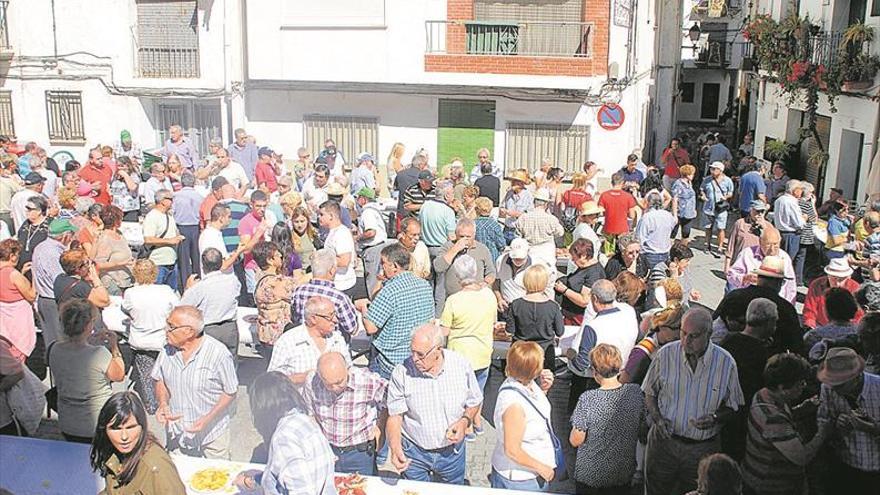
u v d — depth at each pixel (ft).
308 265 33.58
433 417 18.39
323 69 58.59
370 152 60.80
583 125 58.18
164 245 35.12
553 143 58.80
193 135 64.13
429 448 18.60
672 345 19.03
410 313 22.53
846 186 57.36
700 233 58.95
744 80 98.89
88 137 63.67
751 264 31.27
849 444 18.49
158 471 15.06
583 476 18.63
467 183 46.29
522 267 28.55
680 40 109.70
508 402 17.54
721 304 24.22
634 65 59.06
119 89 62.54
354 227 39.37
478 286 23.63
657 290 25.81
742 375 20.33
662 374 18.89
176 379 19.52
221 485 17.84
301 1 57.98
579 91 57.06
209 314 25.11
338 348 20.30
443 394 18.33
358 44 57.88
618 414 18.28
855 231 41.29
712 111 140.97
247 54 60.29
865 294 26.76
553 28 57.00
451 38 57.41
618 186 43.27
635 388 18.52
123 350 31.04
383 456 21.38
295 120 61.31
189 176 38.91
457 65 57.06
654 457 19.26
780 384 17.63
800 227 43.32
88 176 46.85
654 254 37.06
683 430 18.66
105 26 61.93
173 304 25.08
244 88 61.36
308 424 14.80
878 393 18.34
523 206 43.37
